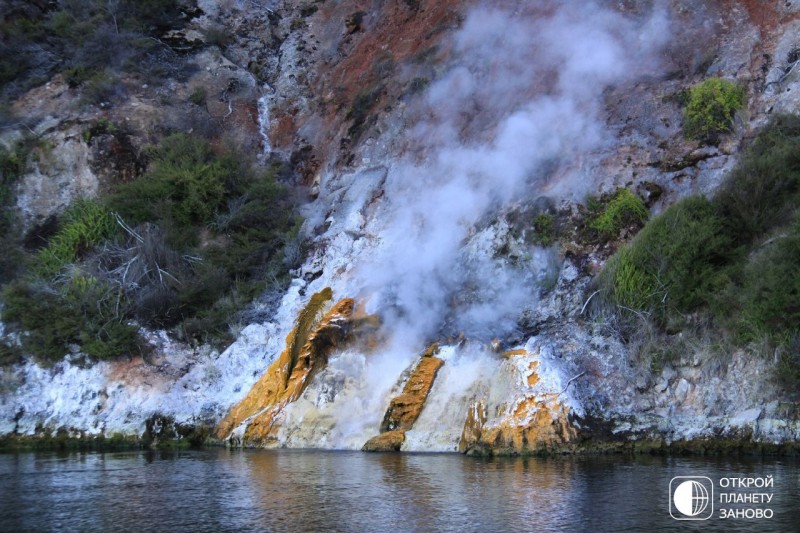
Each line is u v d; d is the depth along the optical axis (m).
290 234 20.98
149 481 10.91
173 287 19.70
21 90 24.91
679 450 12.52
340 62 26.47
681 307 14.38
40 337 18.11
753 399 12.66
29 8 27.30
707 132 16.75
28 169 22.62
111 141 23.03
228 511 8.70
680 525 7.62
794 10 17.64
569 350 14.18
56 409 17.23
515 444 12.60
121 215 21.30
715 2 19.00
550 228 16.86
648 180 16.81
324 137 24.23
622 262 14.98
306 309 17.97
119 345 18.11
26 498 9.73
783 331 12.77
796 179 14.86
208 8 28.97
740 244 14.87
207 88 26.19
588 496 8.98
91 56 25.70
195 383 17.62
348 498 9.20
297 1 29.45
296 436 15.07
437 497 9.11
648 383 13.64
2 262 20.58
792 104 16.28
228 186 22.50
